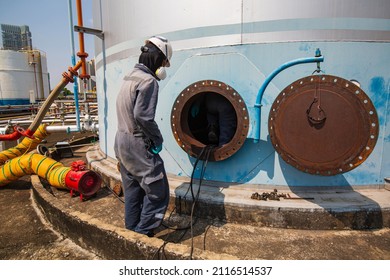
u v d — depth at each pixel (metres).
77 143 6.93
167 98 3.24
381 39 2.71
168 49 2.37
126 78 2.31
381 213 2.59
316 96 2.39
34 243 2.76
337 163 2.40
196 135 3.59
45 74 28.55
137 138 2.22
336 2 2.64
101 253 2.47
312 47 2.70
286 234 2.54
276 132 2.58
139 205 2.53
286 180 2.92
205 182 3.18
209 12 2.91
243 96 2.91
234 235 2.53
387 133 2.85
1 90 25.34
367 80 2.74
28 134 4.64
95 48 4.66
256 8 2.75
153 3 3.18
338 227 2.59
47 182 3.98
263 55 2.79
